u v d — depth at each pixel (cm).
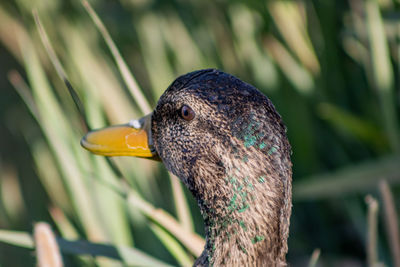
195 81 349
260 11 648
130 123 409
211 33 686
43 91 532
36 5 672
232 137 330
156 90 631
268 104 334
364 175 506
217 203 341
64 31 653
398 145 566
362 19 639
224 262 342
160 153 384
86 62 626
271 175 325
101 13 685
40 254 379
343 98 666
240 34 664
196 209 613
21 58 743
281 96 648
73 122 610
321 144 664
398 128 571
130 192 433
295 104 646
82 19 662
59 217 562
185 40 682
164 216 423
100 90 620
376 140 590
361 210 629
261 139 325
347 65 688
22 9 682
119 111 622
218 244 346
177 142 360
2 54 846
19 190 763
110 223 534
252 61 657
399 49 599
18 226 734
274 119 331
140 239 584
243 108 329
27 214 745
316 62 657
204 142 342
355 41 666
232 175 331
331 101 652
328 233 673
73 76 625
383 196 471
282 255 340
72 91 411
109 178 514
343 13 676
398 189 571
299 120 643
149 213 425
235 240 337
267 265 333
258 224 329
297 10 655
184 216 442
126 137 402
